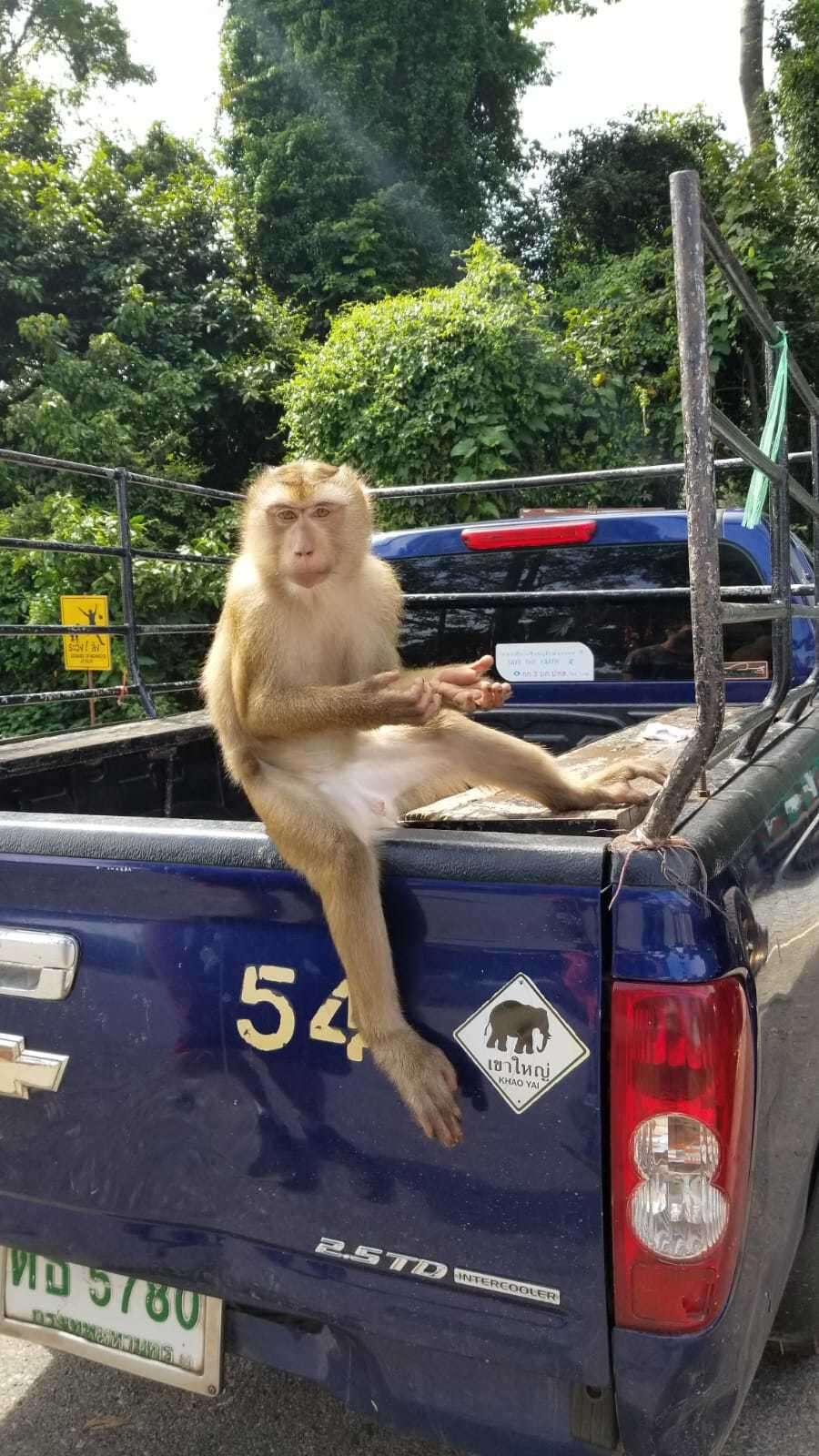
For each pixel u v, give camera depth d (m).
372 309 10.39
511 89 18.08
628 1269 1.57
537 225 17.72
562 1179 1.60
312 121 15.31
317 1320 1.81
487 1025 1.64
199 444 13.52
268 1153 1.84
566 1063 1.59
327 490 2.50
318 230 15.29
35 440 11.41
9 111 14.42
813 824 2.39
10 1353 2.86
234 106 16.38
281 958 1.81
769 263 10.74
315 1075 1.79
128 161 15.53
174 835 1.90
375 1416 1.80
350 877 1.70
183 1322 1.98
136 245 13.98
